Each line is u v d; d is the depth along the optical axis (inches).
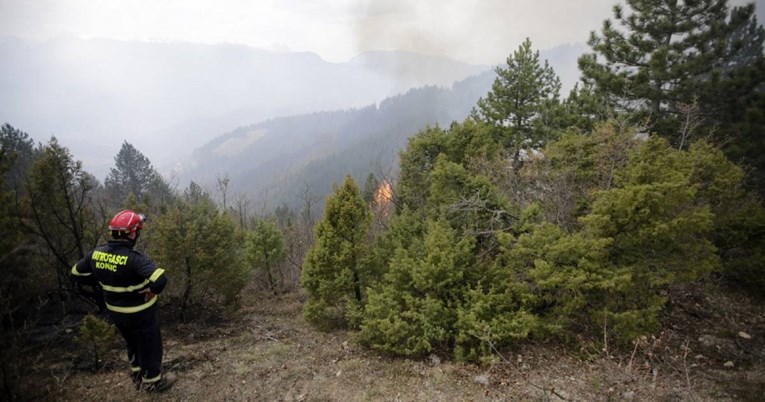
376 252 332.8
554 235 273.7
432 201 395.5
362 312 300.8
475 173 442.6
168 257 294.7
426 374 234.2
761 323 307.3
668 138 522.6
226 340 282.2
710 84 508.4
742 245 361.1
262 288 549.3
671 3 563.2
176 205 325.1
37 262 234.7
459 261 281.7
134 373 192.4
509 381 224.8
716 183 339.6
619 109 572.7
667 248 265.0
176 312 328.2
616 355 252.8
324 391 212.1
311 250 337.1
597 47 619.2
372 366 245.4
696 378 225.5
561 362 248.4
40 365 187.9
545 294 272.1
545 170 370.9
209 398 196.4
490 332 243.1
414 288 285.6
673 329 294.7
